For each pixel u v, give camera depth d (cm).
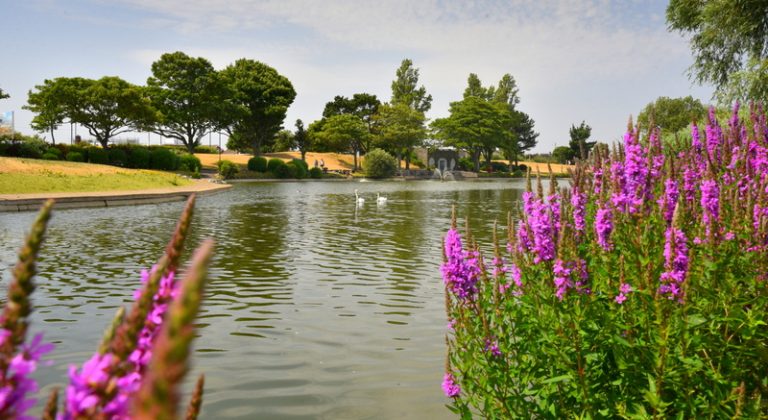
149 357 135
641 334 429
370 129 13150
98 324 927
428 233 2248
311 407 644
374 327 950
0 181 3588
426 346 857
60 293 1139
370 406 647
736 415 375
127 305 1052
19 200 2878
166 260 133
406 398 671
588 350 438
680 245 396
